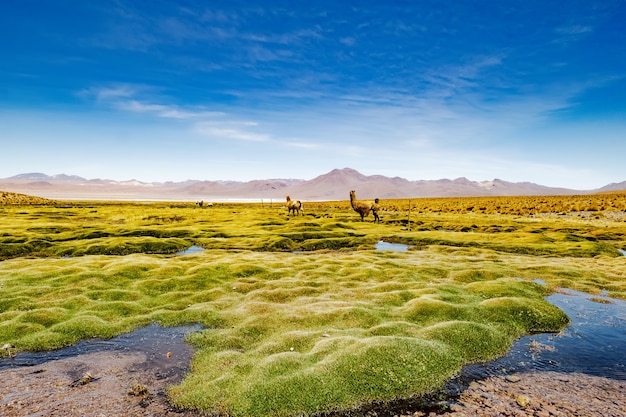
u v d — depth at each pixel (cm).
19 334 1827
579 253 4491
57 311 2109
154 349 1725
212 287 2766
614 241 5609
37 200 19100
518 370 1551
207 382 1395
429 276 3148
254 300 2422
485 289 2595
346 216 10712
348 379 1375
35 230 6297
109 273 2952
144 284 2741
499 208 13175
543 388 1392
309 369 1420
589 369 1559
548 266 3506
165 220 9106
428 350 1587
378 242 5703
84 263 3416
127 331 1938
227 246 5212
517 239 5462
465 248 4747
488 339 1778
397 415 1223
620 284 2973
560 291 2772
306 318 2042
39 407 1224
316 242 5353
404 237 5744
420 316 2077
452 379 1457
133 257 3859
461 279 3003
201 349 1714
